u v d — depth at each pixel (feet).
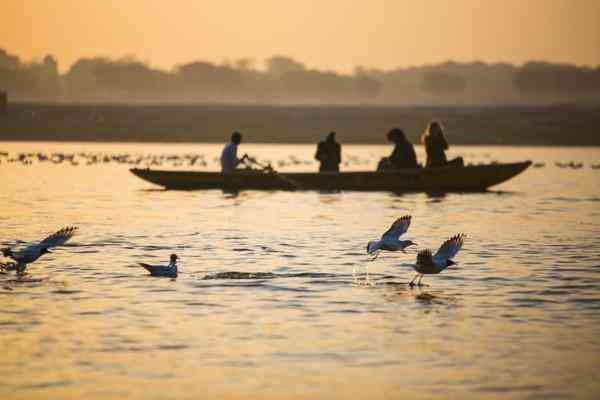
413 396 123.24
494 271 206.28
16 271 201.46
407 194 401.08
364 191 411.54
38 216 309.83
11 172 549.95
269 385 126.93
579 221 305.32
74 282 190.29
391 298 177.47
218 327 154.92
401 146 414.82
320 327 155.43
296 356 139.44
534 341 147.84
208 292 181.16
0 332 151.12
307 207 342.85
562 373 132.46
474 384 127.85
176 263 211.41
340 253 230.07
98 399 121.29
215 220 299.58
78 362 135.95
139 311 165.07
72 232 202.80
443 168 408.87
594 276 200.03
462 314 164.86
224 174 414.41
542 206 357.82
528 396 123.44
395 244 181.57
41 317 160.66
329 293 181.57
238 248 237.66
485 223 297.33
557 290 185.16
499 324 158.10
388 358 138.72
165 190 423.64
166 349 142.51
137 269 205.46
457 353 141.49
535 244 249.14
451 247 184.34
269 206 346.95
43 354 139.64
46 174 537.24
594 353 141.49
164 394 123.34
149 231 271.08
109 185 458.50
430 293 182.39
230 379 129.18
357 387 126.41
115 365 134.82
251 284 189.26
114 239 253.44
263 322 158.30
